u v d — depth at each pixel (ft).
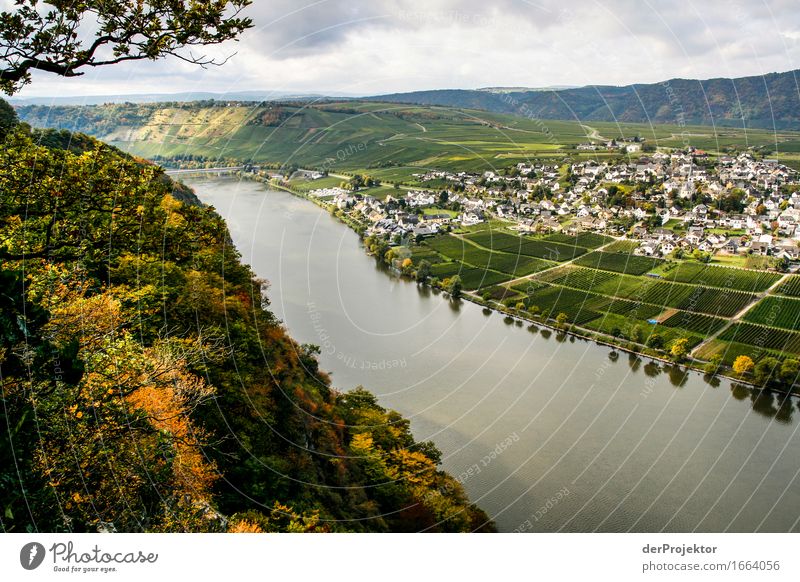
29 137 45.21
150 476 46.52
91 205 49.21
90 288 53.42
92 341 45.60
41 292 42.27
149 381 49.60
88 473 41.70
